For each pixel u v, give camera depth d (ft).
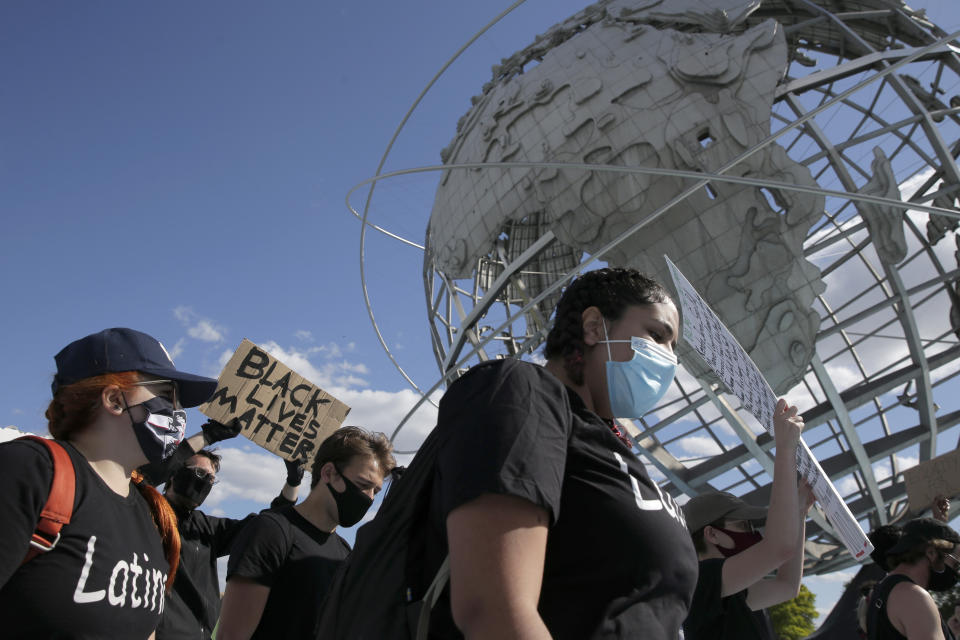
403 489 5.19
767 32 53.67
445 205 62.95
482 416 4.34
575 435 4.94
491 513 3.96
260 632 12.97
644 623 4.55
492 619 3.65
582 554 4.64
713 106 51.03
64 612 6.78
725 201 48.83
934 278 50.67
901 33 62.95
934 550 12.50
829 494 9.06
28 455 6.86
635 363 5.76
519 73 66.44
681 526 5.26
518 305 69.87
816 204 48.16
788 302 47.55
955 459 27.53
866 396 53.42
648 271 49.70
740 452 59.11
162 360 8.41
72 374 7.96
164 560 8.45
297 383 23.04
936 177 53.36
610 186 50.75
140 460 8.14
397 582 4.80
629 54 55.26
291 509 14.29
